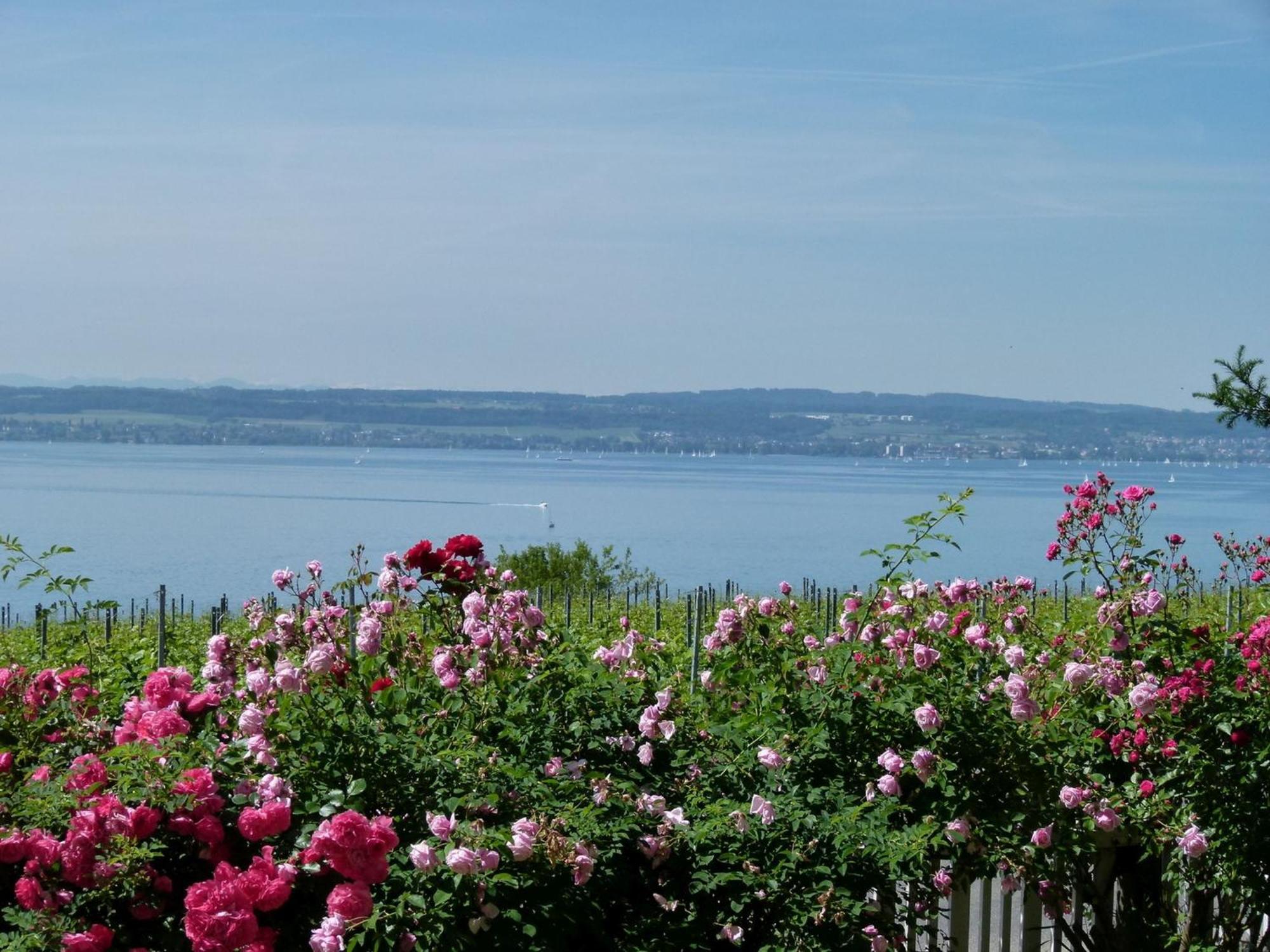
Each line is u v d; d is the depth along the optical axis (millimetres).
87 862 3203
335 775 3691
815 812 4117
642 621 12820
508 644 4602
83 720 4125
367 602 4863
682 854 3947
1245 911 4949
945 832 4152
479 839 3346
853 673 4492
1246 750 4668
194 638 10117
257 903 3201
